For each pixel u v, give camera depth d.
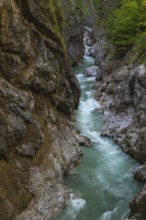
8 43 12.98
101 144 19.14
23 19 14.44
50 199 13.21
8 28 12.93
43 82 15.67
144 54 21.55
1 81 12.57
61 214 13.22
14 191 11.96
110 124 21.00
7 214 11.16
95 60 37.44
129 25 25.22
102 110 23.50
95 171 16.50
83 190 15.07
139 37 24.05
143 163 16.83
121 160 17.55
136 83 19.61
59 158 15.42
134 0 26.64
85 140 18.94
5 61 12.92
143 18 24.67
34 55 14.96
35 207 12.46
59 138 16.53
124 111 21.39
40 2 16.06
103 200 14.44
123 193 14.98
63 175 15.67
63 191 14.12
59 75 18.08
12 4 13.28
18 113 13.02
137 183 15.59
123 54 26.86
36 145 13.88
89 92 27.31
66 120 19.22
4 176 11.81
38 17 15.47
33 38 15.08
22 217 11.76
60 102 18.14
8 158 12.28
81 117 22.44
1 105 12.25
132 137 18.34
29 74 14.34
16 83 13.63
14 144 12.74
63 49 18.44
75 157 16.86
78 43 38.97
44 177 13.65
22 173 12.70
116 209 13.91
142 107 18.53
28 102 13.93
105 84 26.62
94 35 51.09
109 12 41.78
